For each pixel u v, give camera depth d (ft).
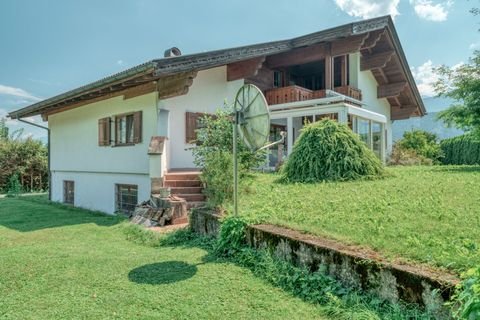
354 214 15.64
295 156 29.17
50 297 11.19
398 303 8.91
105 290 11.59
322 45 44.50
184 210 22.34
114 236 20.17
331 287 10.33
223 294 10.93
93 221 26.00
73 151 40.34
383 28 44.91
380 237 11.85
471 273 7.07
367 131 45.37
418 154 55.52
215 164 19.83
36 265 14.11
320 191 22.26
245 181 22.76
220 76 35.83
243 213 16.67
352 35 41.09
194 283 11.87
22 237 20.17
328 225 13.87
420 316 8.22
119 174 33.27
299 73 57.72
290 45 41.55
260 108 16.12
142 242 18.21
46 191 65.67
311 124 30.73
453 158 60.54
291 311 9.66
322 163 28.09
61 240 19.17
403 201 17.87
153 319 9.54
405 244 10.88
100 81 29.04
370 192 21.07
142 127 30.37
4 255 15.55
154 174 25.67
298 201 19.25
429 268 8.93
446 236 11.67
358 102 45.68
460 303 7.41
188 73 26.91
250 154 24.53
